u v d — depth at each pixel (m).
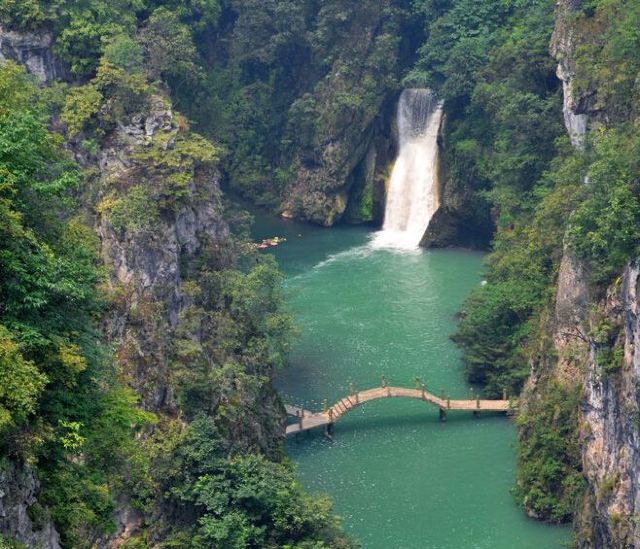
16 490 31.73
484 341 84.81
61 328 37.56
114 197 74.62
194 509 60.00
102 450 41.09
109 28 87.44
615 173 62.47
